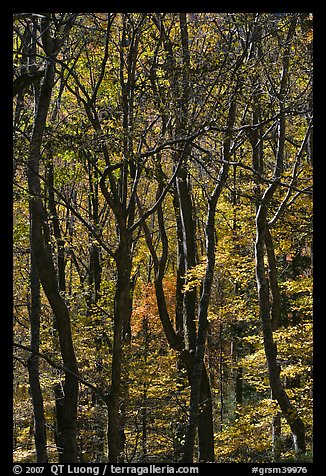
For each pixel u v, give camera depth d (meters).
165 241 17.12
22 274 21.81
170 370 16.70
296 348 15.23
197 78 11.45
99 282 22.02
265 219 15.10
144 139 12.08
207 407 15.47
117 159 12.80
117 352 11.30
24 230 16.75
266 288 15.12
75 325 17.78
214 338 28.86
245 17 12.53
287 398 14.81
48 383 18.14
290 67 15.62
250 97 12.12
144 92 12.38
